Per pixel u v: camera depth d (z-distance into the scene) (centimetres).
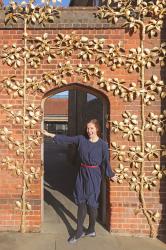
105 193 399
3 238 360
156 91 375
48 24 376
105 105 396
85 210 357
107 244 352
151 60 374
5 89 379
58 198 509
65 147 1827
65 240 358
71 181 659
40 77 378
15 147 379
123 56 375
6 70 378
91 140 350
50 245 345
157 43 375
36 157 379
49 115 2164
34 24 376
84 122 738
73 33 375
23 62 378
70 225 397
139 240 365
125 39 376
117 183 377
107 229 386
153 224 375
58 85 378
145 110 376
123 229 376
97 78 376
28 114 379
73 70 376
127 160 376
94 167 350
